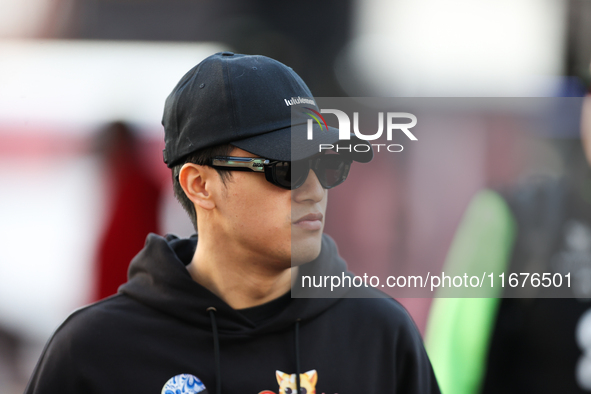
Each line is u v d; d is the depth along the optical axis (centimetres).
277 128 453
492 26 1432
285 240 454
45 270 1554
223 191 456
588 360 663
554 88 824
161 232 1186
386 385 508
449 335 688
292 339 496
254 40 1700
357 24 1633
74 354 468
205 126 452
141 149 1213
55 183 1525
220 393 466
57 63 1580
